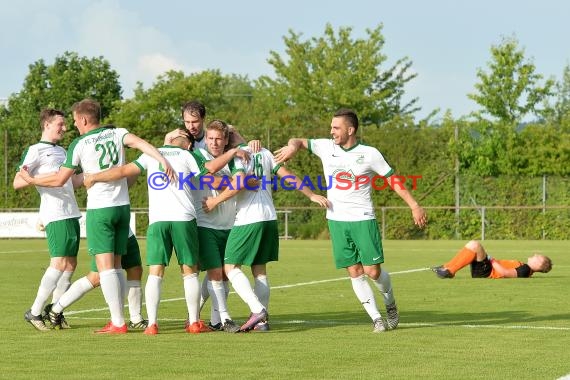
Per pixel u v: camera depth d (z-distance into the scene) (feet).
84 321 97.76
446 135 326.65
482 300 118.32
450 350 76.59
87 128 89.40
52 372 67.36
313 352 75.72
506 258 213.05
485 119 341.00
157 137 412.16
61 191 93.81
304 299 120.57
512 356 73.46
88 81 467.11
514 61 345.51
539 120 347.97
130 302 93.04
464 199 325.62
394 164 328.29
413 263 195.72
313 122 372.17
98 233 87.61
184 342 81.51
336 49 514.68
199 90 452.35
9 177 349.41
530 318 98.78
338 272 169.37
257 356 73.87
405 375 65.77
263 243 90.58
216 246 90.02
